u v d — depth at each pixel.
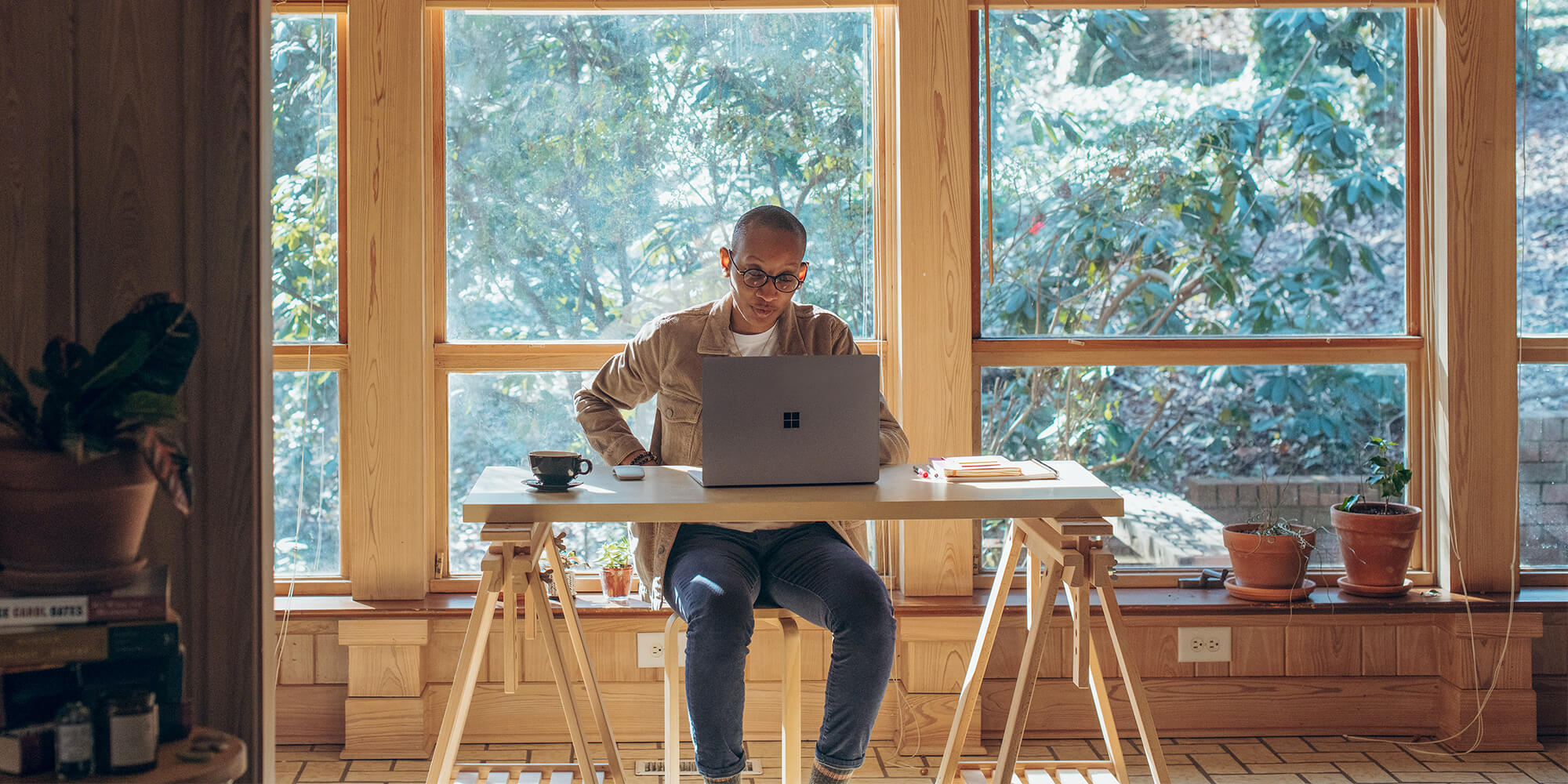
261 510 1.47
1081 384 3.09
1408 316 3.10
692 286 3.05
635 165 3.03
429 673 2.92
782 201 3.05
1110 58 3.06
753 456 2.05
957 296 2.94
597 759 2.83
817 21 3.03
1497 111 2.96
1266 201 3.08
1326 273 3.09
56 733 1.33
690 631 2.07
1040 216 3.07
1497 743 2.89
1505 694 2.89
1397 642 2.98
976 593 3.02
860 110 3.04
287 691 2.91
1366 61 3.06
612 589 2.94
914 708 2.92
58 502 1.35
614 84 3.02
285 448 2.98
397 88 2.86
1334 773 2.73
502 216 3.01
